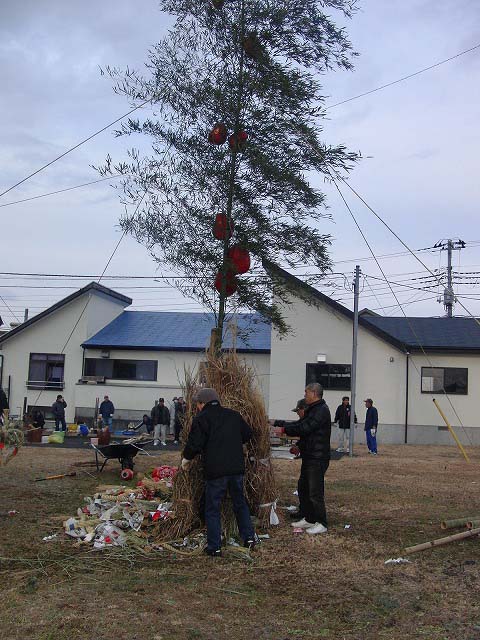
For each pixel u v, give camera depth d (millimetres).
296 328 27031
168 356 30391
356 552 7113
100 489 10430
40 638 4672
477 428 26109
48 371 31469
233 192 9094
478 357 26328
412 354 26594
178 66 9156
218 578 6180
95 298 31797
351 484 12281
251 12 8875
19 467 13906
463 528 8125
